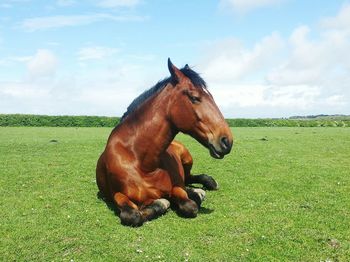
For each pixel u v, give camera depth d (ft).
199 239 5.82
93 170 11.87
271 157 14.80
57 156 15.10
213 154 6.28
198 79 6.50
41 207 7.65
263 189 9.26
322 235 5.97
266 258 5.15
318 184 9.75
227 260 5.09
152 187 6.86
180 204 6.85
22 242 5.75
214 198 8.40
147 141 6.74
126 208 6.46
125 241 5.73
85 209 7.46
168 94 6.63
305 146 19.25
